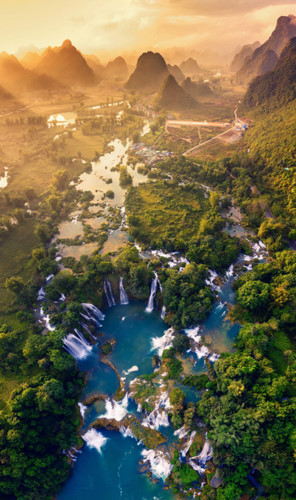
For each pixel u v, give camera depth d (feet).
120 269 375.86
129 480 233.55
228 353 294.87
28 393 247.91
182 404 259.60
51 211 549.13
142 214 520.42
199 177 623.36
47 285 373.61
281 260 372.99
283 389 239.71
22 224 510.17
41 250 415.23
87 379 296.92
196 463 231.91
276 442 210.18
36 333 323.98
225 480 216.13
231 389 244.83
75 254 445.78
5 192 561.43
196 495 217.97
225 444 216.54
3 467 217.15
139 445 249.96
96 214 538.88
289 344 289.94
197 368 293.43
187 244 426.10
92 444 254.68
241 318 332.80
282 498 201.36
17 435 223.92
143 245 444.55
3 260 431.84
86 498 228.22
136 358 313.12
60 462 241.96
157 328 345.10
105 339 335.47
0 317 345.10
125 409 270.67
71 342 316.19
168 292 342.03
